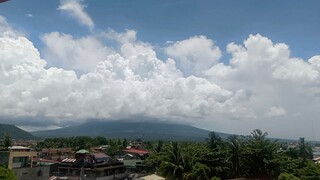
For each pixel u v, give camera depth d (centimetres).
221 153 7438
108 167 8044
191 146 8162
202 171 6744
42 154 10400
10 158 5900
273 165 7256
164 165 6962
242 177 7512
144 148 15938
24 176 6006
